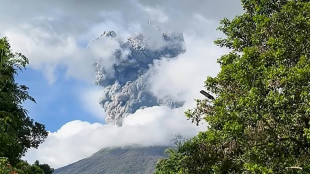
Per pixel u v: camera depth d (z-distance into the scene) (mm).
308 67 17750
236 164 22266
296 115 18016
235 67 21453
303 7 21406
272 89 18594
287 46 20188
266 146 19031
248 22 25453
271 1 24172
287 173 18438
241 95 20359
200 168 24344
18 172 26469
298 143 18484
